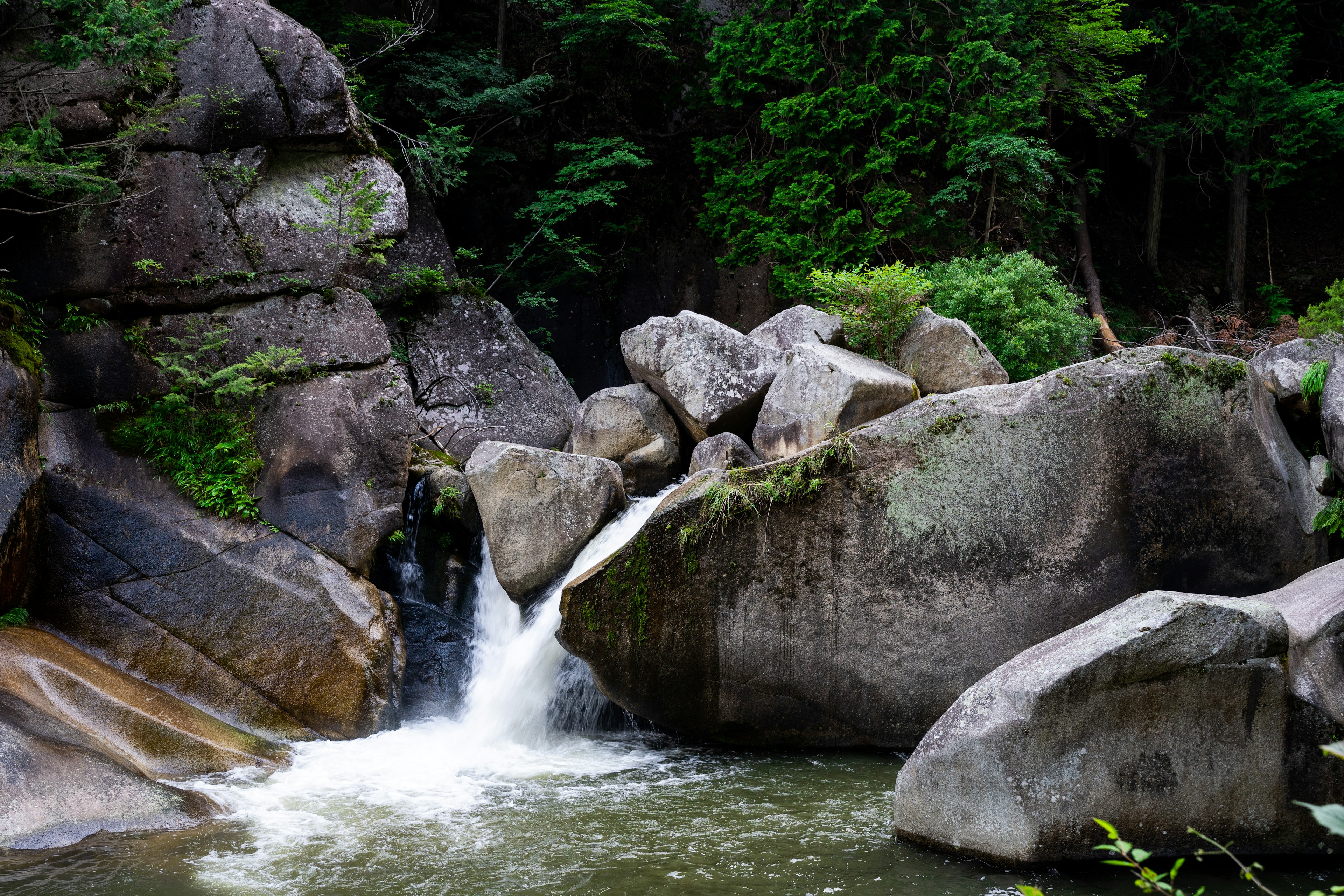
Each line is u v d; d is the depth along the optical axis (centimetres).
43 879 470
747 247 1470
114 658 723
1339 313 739
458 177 1401
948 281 1220
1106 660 476
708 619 737
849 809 596
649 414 1016
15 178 714
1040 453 730
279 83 834
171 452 788
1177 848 487
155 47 719
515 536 836
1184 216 2106
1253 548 739
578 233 1706
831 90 1398
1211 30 1844
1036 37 1507
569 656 814
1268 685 488
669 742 789
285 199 847
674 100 1738
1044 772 480
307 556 791
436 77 1534
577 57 1706
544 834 550
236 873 486
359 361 855
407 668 855
